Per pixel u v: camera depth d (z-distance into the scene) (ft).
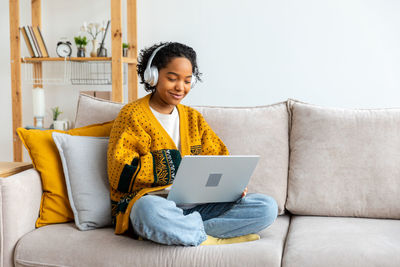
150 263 4.25
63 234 4.69
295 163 5.69
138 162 4.88
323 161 5.54
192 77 5.46
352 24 10.12
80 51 10.40
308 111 5.79
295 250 4.35
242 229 4.70
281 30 10.43
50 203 5.09
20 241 4.60
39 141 5.23
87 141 5.27
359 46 10.14
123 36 11.18
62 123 10.43
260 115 5.87
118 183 4.78
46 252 4.48
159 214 4.24
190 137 5.48
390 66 10.05
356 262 4.09
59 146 5.16
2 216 4.57
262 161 5.68
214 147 5.51
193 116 5.59
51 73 11.62
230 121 5.83
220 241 4.71
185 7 10.80
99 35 11.25
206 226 4.78
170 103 5.25
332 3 10.17
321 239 4.55
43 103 10.55
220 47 10.73
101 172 5.14
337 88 10.32
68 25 11.39
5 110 11.87
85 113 6.03
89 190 4.98
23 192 4.75
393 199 5.32
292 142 5.82
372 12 10.02
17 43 9.84
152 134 5.12
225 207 4.91
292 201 5.58
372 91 10.18
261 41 10.53
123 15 11.12
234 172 4.55
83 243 4.50
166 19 10.91
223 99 10.84
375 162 5.43
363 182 5.42
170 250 4.30
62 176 5.19
